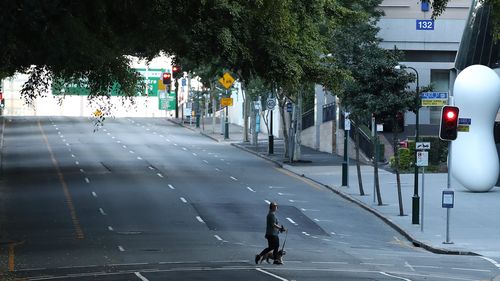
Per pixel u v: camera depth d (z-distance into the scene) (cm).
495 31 4431
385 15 13562
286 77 5706
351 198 9188
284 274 4559
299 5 5688
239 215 7831
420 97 8562
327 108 15212
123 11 5241
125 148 14538
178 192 9281
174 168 11769
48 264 5059
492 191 9819
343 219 7950
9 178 10394
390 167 12200
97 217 7562
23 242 6188
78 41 5059
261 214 7938
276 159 13300
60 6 4853
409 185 10244
